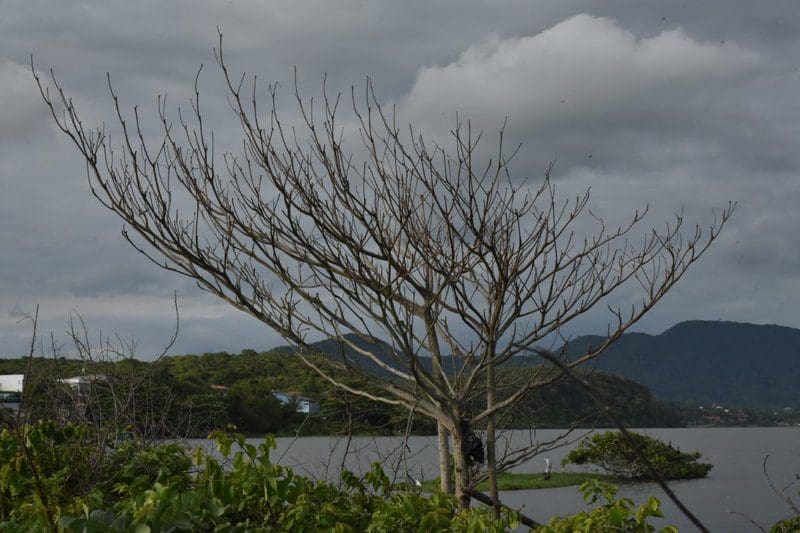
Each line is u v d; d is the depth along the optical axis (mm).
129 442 5570
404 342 5383
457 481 6098
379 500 5172
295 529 4238
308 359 6449
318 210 5547
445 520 4500
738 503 23219
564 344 6043
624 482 30094
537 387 5992
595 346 6223
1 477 4461
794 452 58094
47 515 3596
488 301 6691
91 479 5051
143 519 3125
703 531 1617
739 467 41344
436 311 6234
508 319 5832
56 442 5070
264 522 4297
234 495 4129
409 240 5555
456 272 5918
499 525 4414
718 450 63562
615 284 5953
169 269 5758
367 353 6266
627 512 4316
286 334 5867
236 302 5883
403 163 6090
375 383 6082
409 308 6246
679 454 33031
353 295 5559
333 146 5562
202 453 4547
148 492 3580
